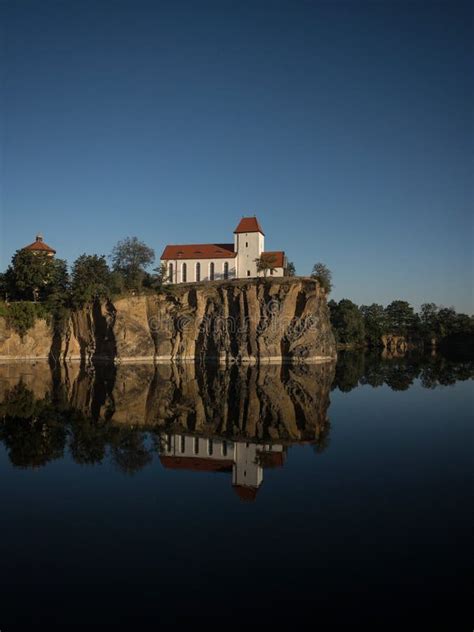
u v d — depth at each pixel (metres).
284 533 16.34
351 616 11.53
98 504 19.28
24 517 17.91
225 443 30.23
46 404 44.97
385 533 16.27
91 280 106.69
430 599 12.27
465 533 16.25
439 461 25.88
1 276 112.19
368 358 120.44
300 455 27.28
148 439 31.16
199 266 118.00
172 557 14.61
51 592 12.70
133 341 101.00
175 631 11.02
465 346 166.25
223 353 101.94
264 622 11.33
